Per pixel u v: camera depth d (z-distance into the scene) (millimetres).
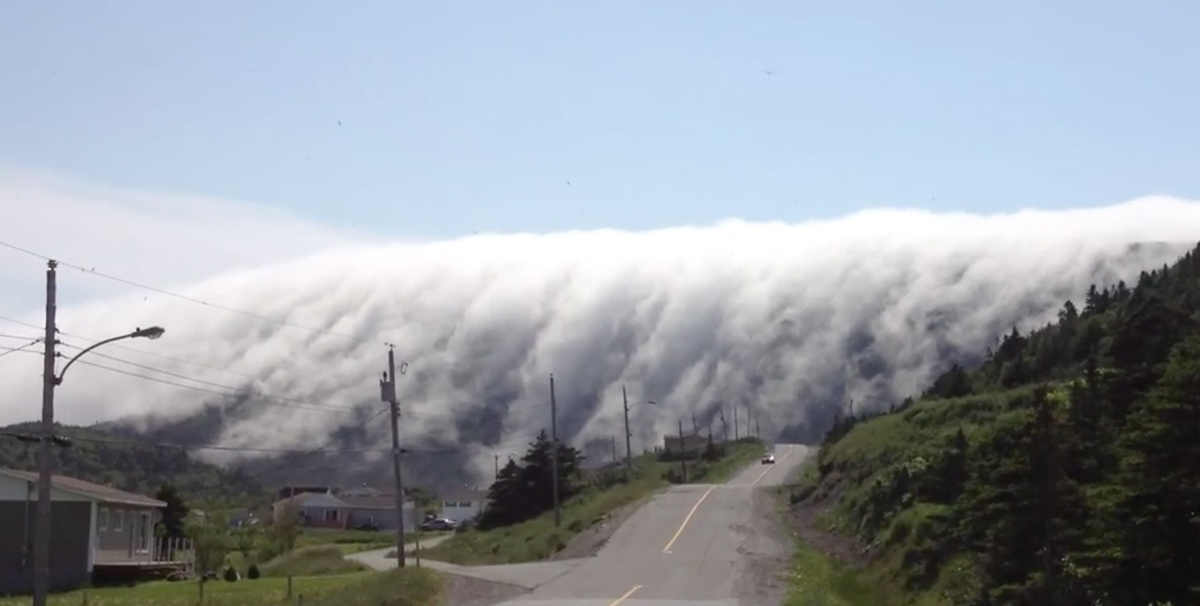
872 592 42531
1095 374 37219
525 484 95188
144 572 53812
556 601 35219
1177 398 25562
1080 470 32375
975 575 33844
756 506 72750
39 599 25078
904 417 66438
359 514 130125
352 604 34188
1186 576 24875
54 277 26047
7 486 50594
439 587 38125
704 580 42094
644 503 76500
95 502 51438
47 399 25719
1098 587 26281
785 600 35625
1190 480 25156
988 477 32500
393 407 47625
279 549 71688
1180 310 41594
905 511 48969
